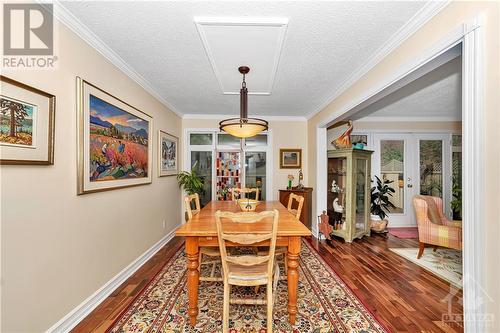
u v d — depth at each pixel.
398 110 4.36
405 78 1.94
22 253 1.37
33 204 1.44
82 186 1.82
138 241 2.80
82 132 1.82
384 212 4.77
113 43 2.05
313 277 2.53
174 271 2.67
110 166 2.20
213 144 4.87
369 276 2.56
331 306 2.00
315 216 4.25
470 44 1.27
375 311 1.93
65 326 1.66
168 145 3.89
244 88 2.57
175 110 4.27
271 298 1.62
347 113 3.11
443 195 4.95
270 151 4.84
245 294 2.17
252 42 2.03
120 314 1.87
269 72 2.64
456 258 3.09
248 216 1.56
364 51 2.18
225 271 1.63
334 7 1.60
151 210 3.18
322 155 4.16
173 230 4.14
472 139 1.26
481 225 1.22
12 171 1.31
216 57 2.30
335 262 2.95
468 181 1.28
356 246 3.59
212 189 4.87
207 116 4.75
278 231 1.75
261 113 4.60
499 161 1.15
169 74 2.73
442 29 1.51
